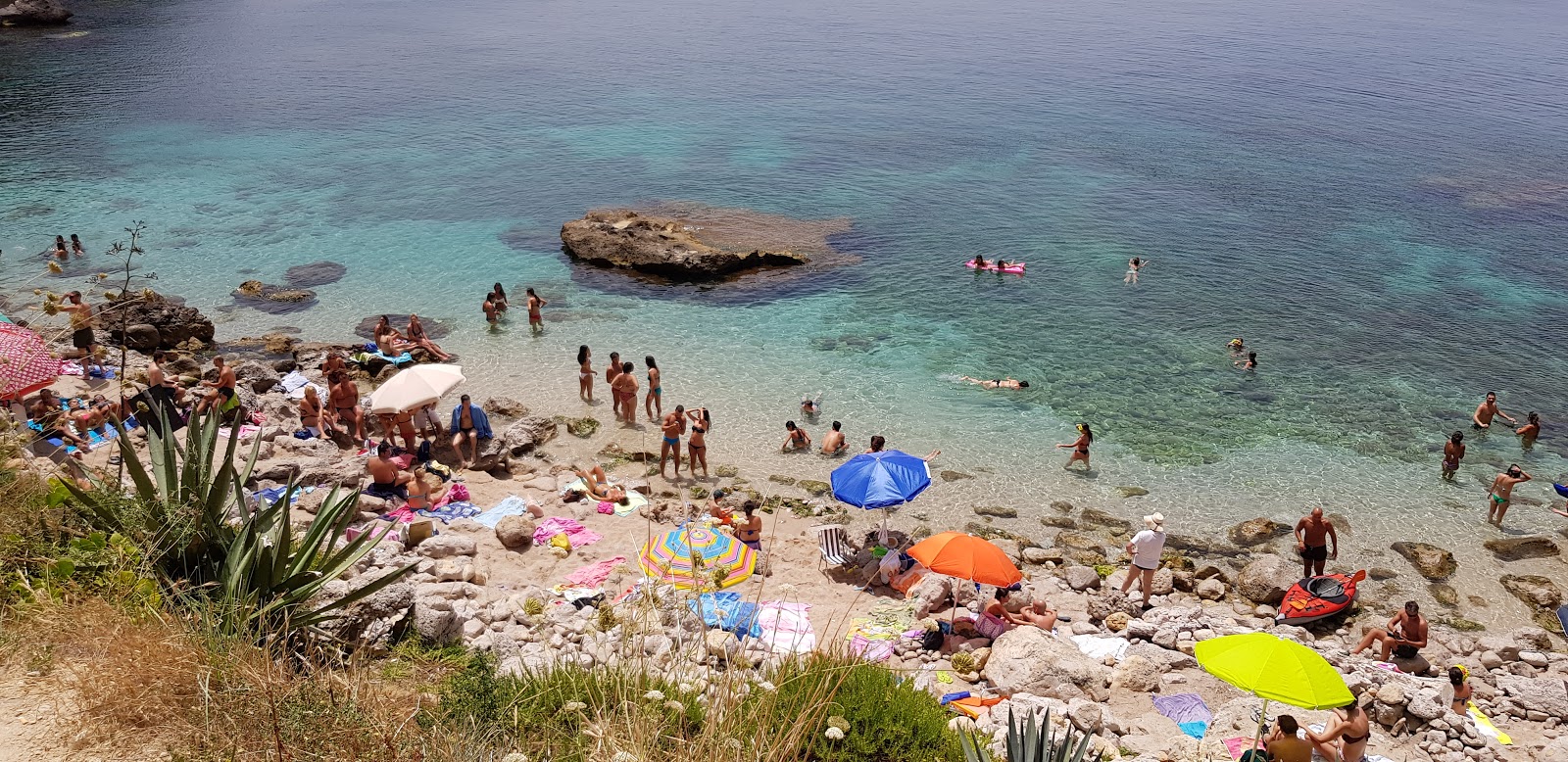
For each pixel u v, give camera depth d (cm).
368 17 11175
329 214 4422
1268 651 1195
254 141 5616
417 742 727
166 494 1036
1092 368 3038
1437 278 3841
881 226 4375
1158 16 12275
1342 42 10119
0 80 6925
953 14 12325
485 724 807
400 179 4978
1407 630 1752
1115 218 4525
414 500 1977
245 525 1045
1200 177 5169
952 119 6494
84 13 10406
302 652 951
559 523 1988
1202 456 2544
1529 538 2192
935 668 1587
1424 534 2217
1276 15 12531
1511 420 2748
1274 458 2538
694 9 12656
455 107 6669
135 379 2344
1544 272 3906
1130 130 6172
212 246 3947
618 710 845
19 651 784
